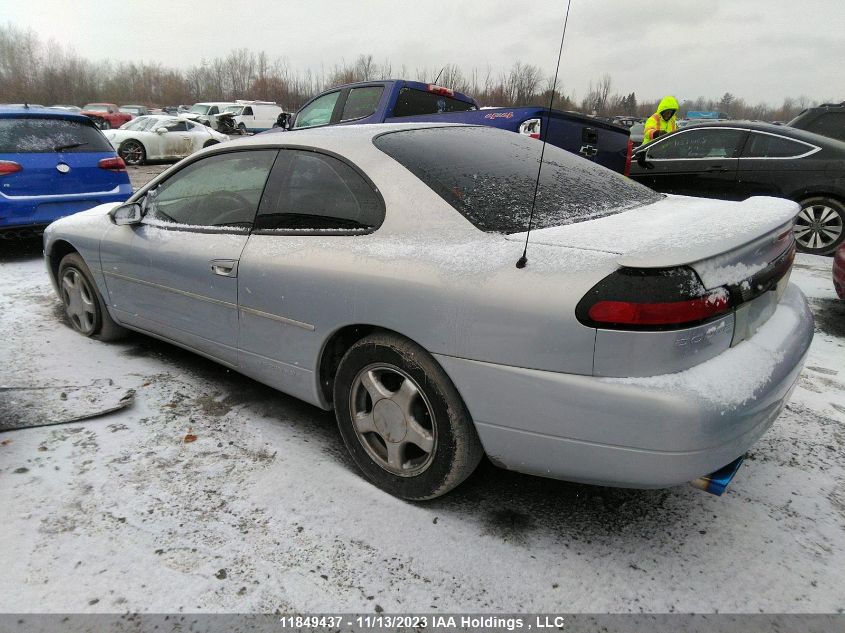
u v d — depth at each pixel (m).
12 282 5.35
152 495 2.30
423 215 2.21
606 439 1.79
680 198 2.82
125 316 3.55
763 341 2.02
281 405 3.06
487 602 1.84
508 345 1.88
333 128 2.84
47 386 3.18
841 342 4.12
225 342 2.90
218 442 2.69
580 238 1.96
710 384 1.74
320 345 2.44
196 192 3.07
